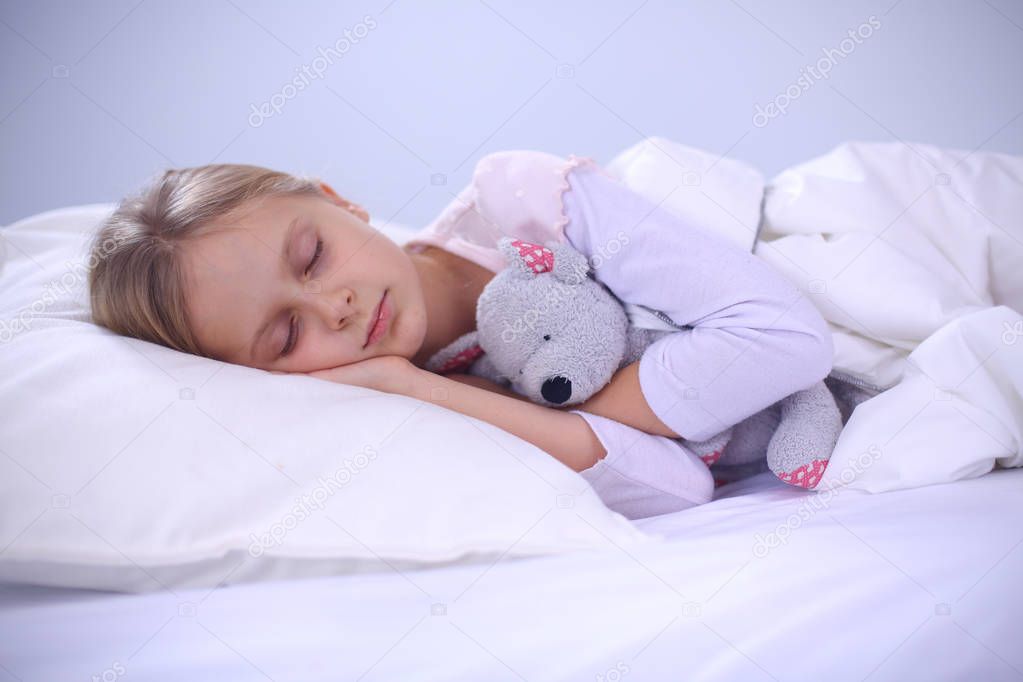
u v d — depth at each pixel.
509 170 1.00
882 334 0.94
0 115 1.65
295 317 0.88
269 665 0.64
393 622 0.67
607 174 1.00
